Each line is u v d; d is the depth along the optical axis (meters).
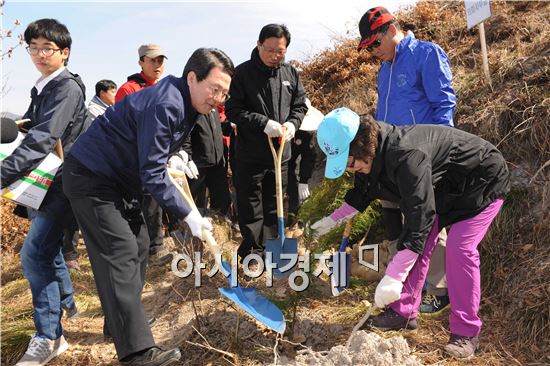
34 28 3.05
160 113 2.59
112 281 2.71
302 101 4.32
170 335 3.47
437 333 3.21
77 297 4.41
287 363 2.92
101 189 2.77
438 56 3.39
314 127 4.73
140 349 2.70
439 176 2.78
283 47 3.97
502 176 2.91
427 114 3.47
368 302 3.53
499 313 3.30
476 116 4.43
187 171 3.45
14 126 3.02
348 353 2.65
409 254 2.64
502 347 2.99
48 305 3.17
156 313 3.87
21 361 3.09
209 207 5.84
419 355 2.94
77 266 5.02
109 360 3.19
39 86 3.13
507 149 4.15
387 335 3.15
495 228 3.71
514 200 3.79
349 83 6.91
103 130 2.75
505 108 4.23
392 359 2.61
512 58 4.89
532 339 3.01
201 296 3.89
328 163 2.61
